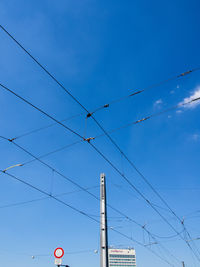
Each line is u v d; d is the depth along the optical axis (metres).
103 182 18.12
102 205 17.08
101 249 15.38
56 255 12.09
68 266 11.90
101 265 14.90
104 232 15.93
